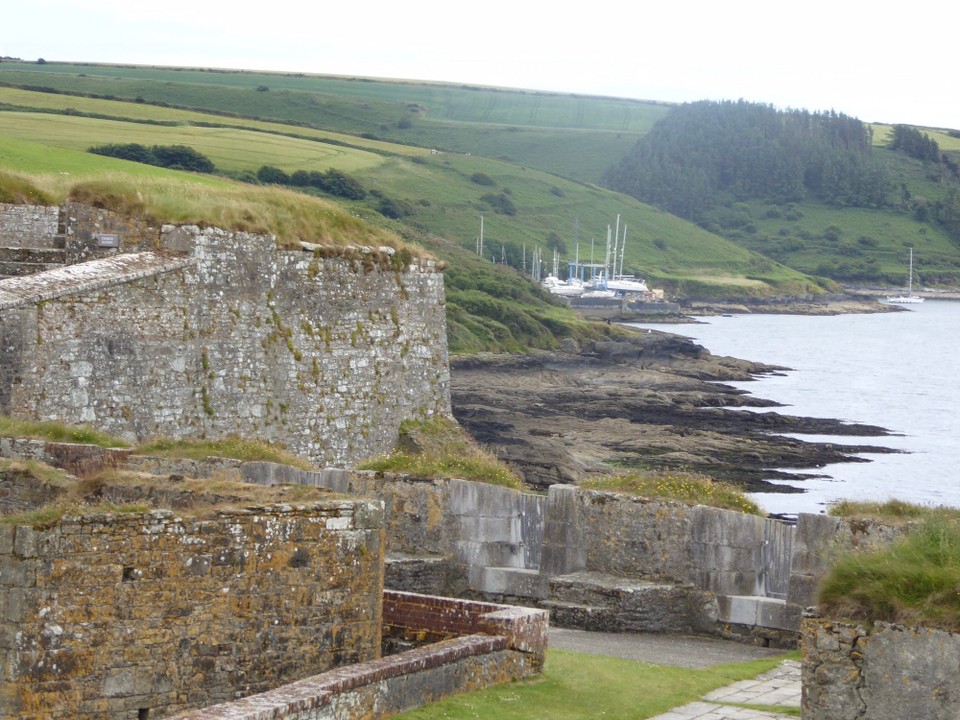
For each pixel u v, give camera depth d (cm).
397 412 3450
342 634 1364
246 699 1138
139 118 18912
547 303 15375
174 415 2855
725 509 2017
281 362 3116
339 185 19562
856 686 1248
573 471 6172
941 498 5956
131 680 1216
